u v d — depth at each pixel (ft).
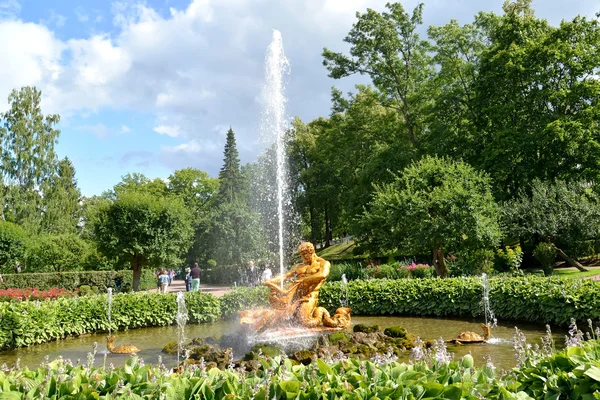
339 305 49.01
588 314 33.45
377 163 94.07
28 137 129.18
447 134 89.25
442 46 98.63
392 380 11.61
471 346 29.27
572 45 83.20
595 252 80.64
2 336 35.12
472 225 56.80
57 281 89.10
